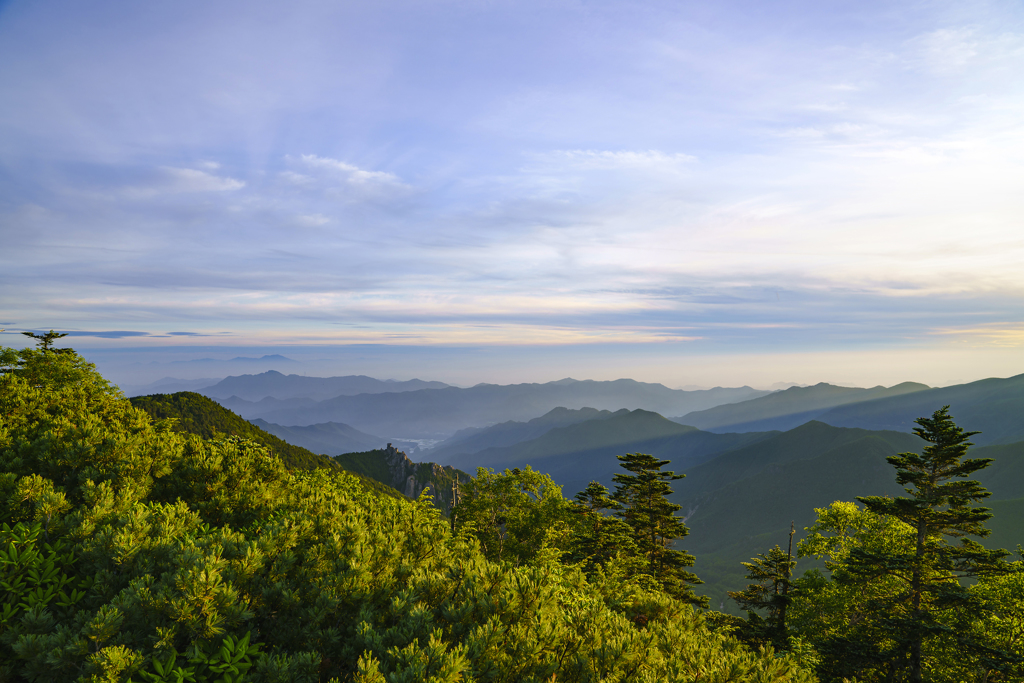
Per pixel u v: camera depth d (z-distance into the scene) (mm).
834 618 31750
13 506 6535
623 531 34500
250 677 4707
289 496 10758
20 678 4465
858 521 34844
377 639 5246
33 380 12883
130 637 4711
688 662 6211
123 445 8812
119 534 5758
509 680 5062
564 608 6957
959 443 24047
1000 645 21938
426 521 10359
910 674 24750
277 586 6113
